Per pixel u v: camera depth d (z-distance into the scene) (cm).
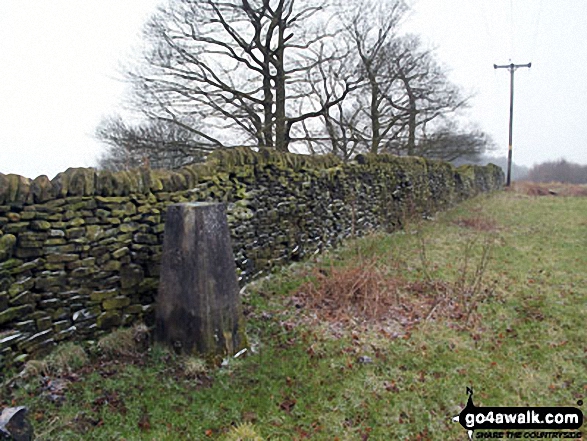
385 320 459
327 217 750
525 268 645
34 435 249
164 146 1123
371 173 904
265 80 1218
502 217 1181
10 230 301
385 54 1436
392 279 575
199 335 350
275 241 609
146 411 290
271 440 275
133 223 398
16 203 305
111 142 1168
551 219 1120
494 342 411
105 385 308
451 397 323
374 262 585
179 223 354
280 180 623
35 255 322
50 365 316
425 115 1827
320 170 734
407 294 539
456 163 2839
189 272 351
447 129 1931
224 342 359
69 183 343
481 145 2036
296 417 299
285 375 347
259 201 576
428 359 378
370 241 796
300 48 1268
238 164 541
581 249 758
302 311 473
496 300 515
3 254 294
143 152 1118
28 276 317
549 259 695
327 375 349
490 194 1905
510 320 459
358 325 443
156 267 418
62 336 341
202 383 328
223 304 362
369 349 393
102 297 371
